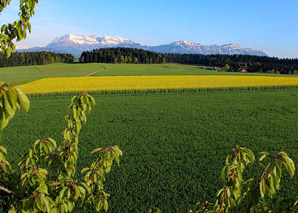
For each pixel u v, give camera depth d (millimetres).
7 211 2219
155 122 18656
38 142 2809
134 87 34094
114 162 11281
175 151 12805
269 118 19828
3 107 1408
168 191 8945
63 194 2291
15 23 2525
